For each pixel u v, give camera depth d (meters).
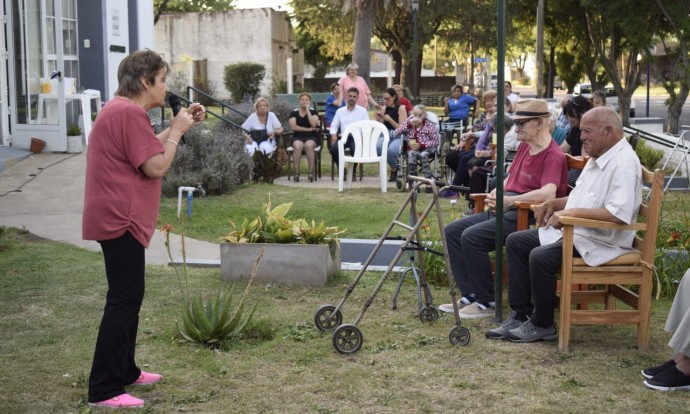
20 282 7.04
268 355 5.30
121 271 4.37
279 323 5.97
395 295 6.37
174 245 8.86
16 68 14.91
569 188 6.65
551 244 5.49
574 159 6.30
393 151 12.96
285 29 44.53
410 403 4.55
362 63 27.92
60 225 9.67
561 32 33.56
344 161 12.39
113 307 4.40
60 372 4.96
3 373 4.93
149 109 4.49
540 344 5.57
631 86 28.86
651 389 4.75
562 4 30.06
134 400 4.47
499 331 5.68
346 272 7.47
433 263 7.16
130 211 4.31
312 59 55.69
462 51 49.12
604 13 24.66
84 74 18.92
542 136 6.23
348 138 13.36
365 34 27.80
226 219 10.23
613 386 4.80
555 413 4.40
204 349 5.38
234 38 40.59
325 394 4.68
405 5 29.06
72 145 14.88
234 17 40.44
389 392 4.71
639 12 24.42
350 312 6.28
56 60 15.12
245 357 5.28
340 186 12.39
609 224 5.23
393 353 5.38
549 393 4.69
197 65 40.66
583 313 5.38
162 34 41.38
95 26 18.73
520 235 5.69
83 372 4.95
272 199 11.64
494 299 6.23
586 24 30.42
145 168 4.31
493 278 6.38
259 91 37.44
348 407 4.49
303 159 17.00
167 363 5.14
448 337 5.67
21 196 11.30
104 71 18.88
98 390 4.45
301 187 12.90
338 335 5.35
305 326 5.87
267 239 7.21
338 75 61.09
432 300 6.45
